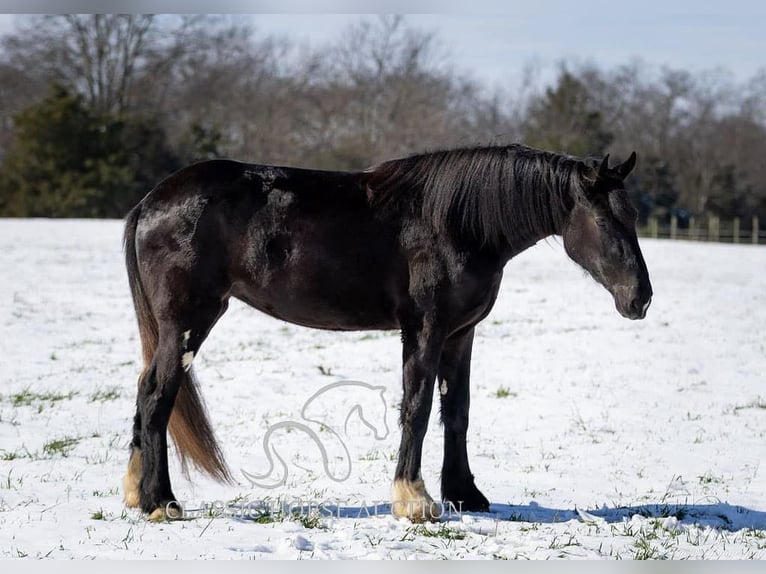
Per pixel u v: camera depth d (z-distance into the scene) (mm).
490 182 8180
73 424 12000
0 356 16844
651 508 8750
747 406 13656
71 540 7344
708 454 11070
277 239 8234
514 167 8234
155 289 8336
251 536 7559
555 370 16203
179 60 75625
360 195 8336
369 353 17703
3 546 7156
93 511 8203
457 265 8031
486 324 20906
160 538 7438
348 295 8234
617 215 7941
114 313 21953
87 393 14039
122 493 8836
